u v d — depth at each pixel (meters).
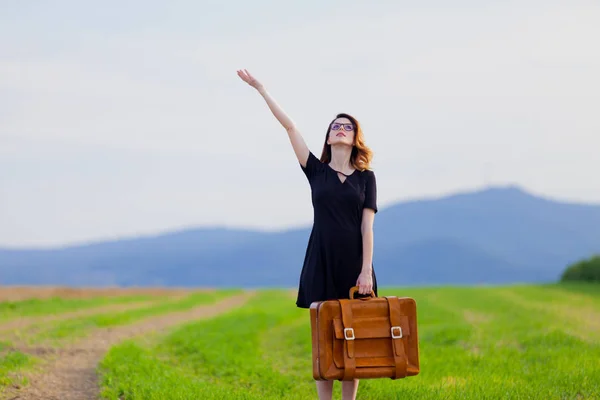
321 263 7.81
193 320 27.59
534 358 13.62
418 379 11.48
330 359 7.27
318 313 7.30
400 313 7.37
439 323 24.08
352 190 7.75
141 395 10.29
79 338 19.67
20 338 19.16
